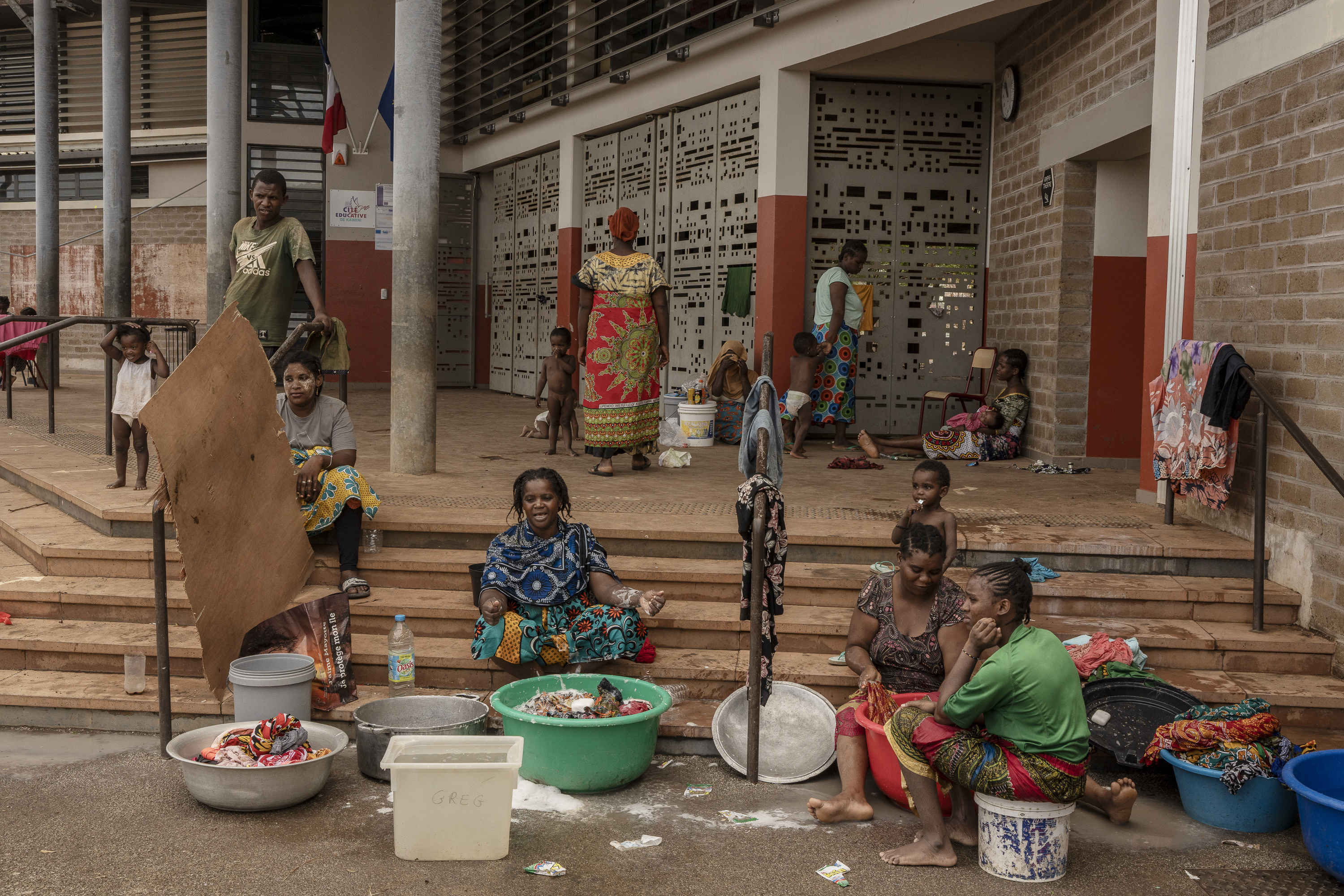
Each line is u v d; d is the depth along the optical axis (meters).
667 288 7.40
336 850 3.57
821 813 3.86
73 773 4.17
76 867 3.41
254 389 4.85
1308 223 5.05
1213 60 5.88
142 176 17.08
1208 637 4.86
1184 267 6.15
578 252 13.02
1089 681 4.43
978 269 10.41
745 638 4.98
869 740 3.96
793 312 9.72
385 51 15.56
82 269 17.98
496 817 3.51
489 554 4.74
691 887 3.37
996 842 3.48
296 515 5.19
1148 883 3.47
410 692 4.66
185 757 3.95
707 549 5.55
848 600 5.25
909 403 10.44
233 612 4.71
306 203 15.62
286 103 15.44
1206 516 5.94
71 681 4.82
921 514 5.18
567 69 12.59
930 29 8.14
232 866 3.44
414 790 3.47
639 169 11.79
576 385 13.09
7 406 10.24
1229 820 3.86
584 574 4.75
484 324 16.25
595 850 3.62
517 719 3.99
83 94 17.50
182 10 16.39
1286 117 5.21
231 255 6.51
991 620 3.59
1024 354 9.49
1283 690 4.57
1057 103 8.90
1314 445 4.86
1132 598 5.15
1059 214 8.87
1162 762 4.38
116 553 5.48
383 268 15.79
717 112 10.50
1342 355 4.79
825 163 10.05
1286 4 5.21
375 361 15.88
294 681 4.34
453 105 15.73
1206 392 5.32
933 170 10.24
